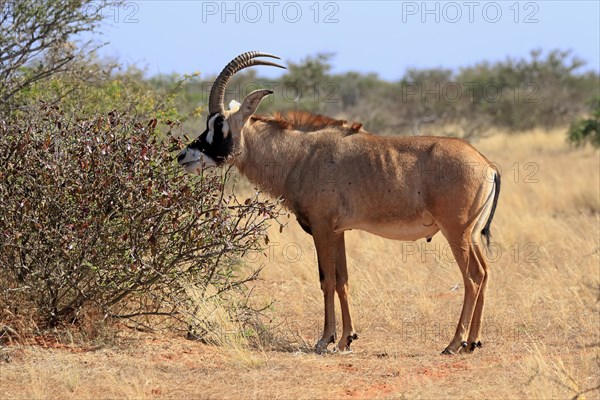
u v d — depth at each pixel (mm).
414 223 30250
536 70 169000
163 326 30469
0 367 24984
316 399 23250
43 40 39656
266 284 40000
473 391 23688
